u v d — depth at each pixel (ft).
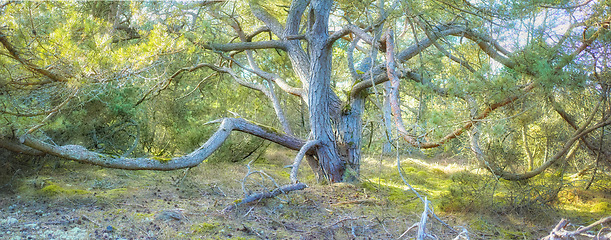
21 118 15.61
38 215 15.28
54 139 23.58
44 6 15.88
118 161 19.19
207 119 34.83
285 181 26.73
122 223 14.76
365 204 20.56
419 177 30.27
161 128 34.88
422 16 19.85
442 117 13.61
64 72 14.90
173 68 33.37
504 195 21.01
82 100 22.20
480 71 15.01
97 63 14.67
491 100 15.21
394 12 18.92
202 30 25.17
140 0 20.11
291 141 26.50
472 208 19.40
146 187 21.40
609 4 15.56
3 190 18.54
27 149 18.19
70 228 13.87
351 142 25.99
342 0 21.34
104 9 27.84
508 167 21.84
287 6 27.04
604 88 16.60
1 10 13.70
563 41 16.20
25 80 16.38
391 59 17.67
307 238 14.37
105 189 20.36
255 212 17.25
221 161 32.78
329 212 18.37
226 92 41.50
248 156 36.11
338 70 42.52
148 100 33.37
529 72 15.80
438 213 19.34
